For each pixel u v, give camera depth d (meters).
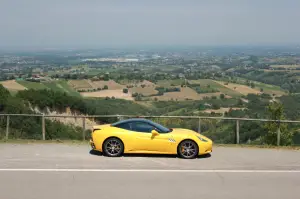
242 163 10.57
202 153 11.02
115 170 9.25
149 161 10.38
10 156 10.70
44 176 8.52
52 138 15.66
